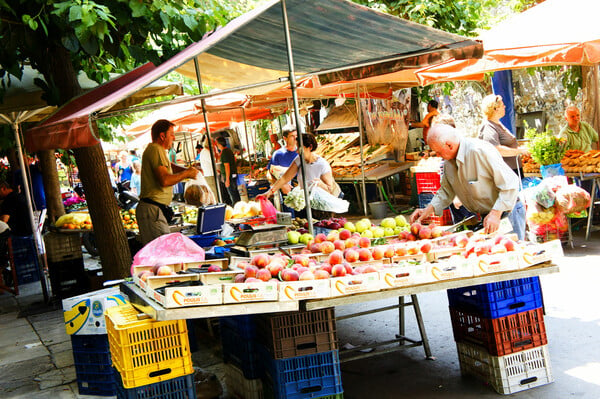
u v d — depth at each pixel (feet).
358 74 23.98
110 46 21.68
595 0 27.37
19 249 36.11
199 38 21.84
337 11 16.34
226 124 51.65
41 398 16.84
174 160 63.31
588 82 36.40
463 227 17.62
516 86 47.52
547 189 26.76
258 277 11.87
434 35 18.63
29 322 26.55
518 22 28.78
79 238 30.48
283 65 24.38
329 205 23.98
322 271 12.11
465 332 15.02
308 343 13.20
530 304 14.17
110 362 16.38
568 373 14.71
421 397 14.32
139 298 12.25
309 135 25.05
